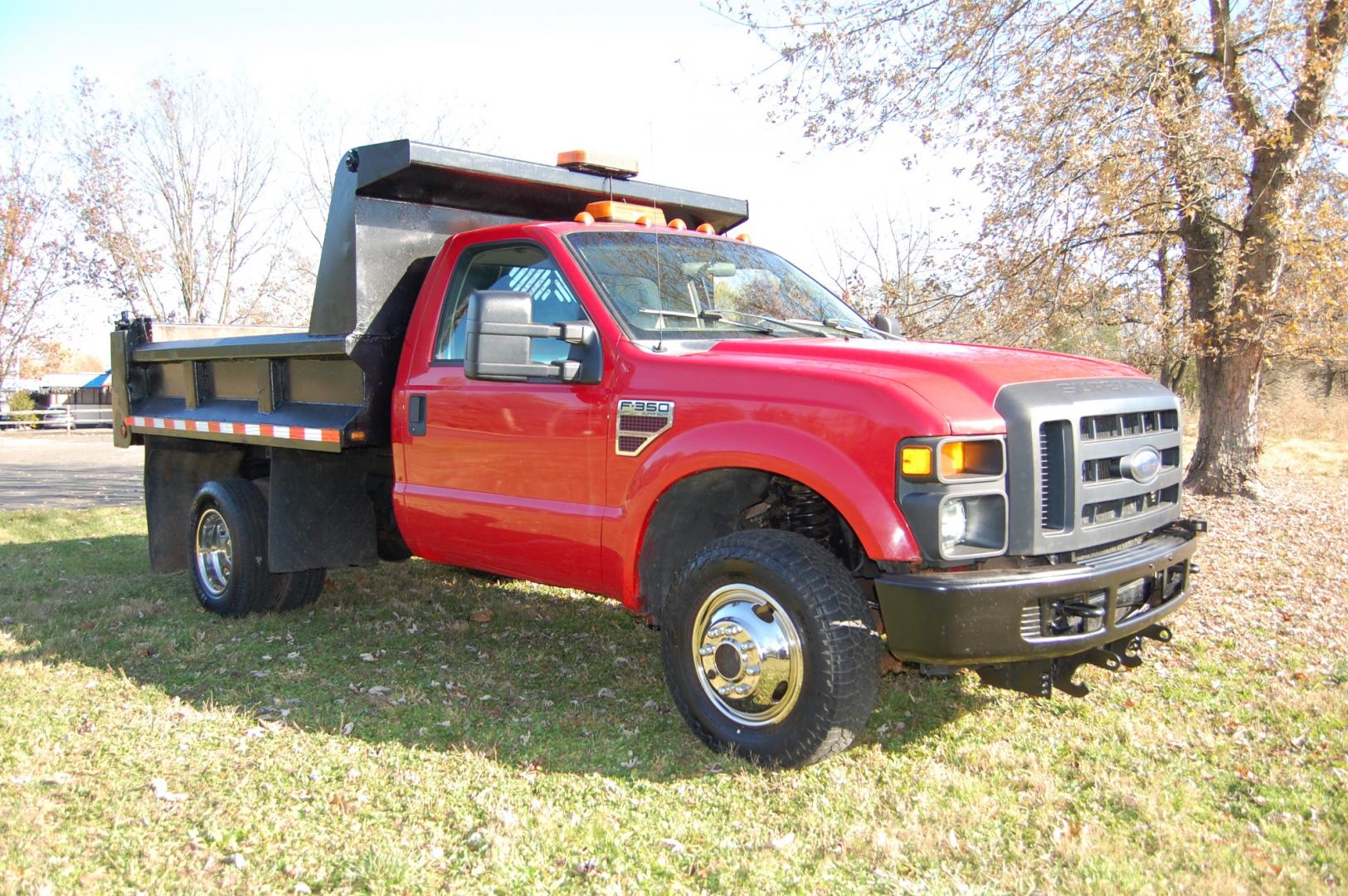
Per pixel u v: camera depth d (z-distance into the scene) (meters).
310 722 4.21
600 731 4.14
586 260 4.40
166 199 34.09
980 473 3.37
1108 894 2.77
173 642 5.42
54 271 34.03
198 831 3.18
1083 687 3.73
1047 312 11.26
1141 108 10.11
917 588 3.27
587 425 4.15
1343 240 10.44
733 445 3.64
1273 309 11.55
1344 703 4.30
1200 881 2.82
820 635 3.44
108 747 3.88
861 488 3.38
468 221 5.51
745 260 5.04
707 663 3.81
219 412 6.09
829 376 3.55
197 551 6.27
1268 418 24.36
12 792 3.42
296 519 5.57
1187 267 12.33
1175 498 4.20
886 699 4.43
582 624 5.92
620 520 4.02
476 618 6.03
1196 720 4.18
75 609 6.23
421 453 4.91
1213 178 10.89
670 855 3.05
